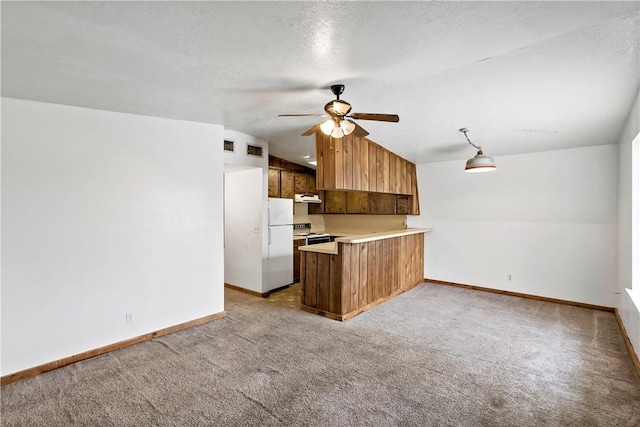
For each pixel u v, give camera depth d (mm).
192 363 2863
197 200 3795
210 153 3926
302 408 2234
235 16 1612
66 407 2240
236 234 5453
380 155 4938
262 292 5066
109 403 2285
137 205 3285
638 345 2756
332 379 2605
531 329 3703
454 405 2273
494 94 3094
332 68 2311
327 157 4172
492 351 3131
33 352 2672
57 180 2789
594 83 2732
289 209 5672
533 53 2363
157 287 3449
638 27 1981
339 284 3984
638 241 3180
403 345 3260
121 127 3172
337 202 6887
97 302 3025
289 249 5684
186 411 2199
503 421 2109
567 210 4641
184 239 3676
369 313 4254
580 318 4086
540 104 3227
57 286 2793
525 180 4973
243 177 5305
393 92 3105
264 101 3064
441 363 2887
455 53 2094
